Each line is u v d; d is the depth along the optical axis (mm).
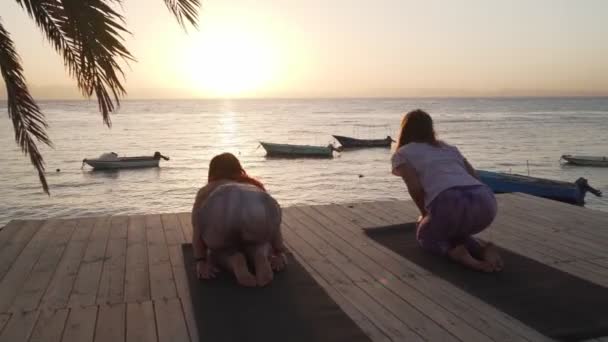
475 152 51219
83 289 3742
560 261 4457
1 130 79812
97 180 34781
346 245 4887
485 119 124688
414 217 6074
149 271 4148
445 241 4340
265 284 3676
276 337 2895
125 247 4828
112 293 3666
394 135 86438
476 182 4066
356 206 6750
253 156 49062
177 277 4004
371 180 35281
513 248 4848
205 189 3949
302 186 33000
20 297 3584
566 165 41750
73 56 5164
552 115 149875
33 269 4188
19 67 5258
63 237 5164
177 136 76000
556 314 3260
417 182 4250
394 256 4527
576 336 2979
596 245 4953
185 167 41219
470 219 4012
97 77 5051
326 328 3016
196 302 3387
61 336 2973
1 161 43312
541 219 6020
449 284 3836
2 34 5043
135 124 109875
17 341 2904
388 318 3232
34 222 5766
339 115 167875
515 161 44312
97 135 76500
